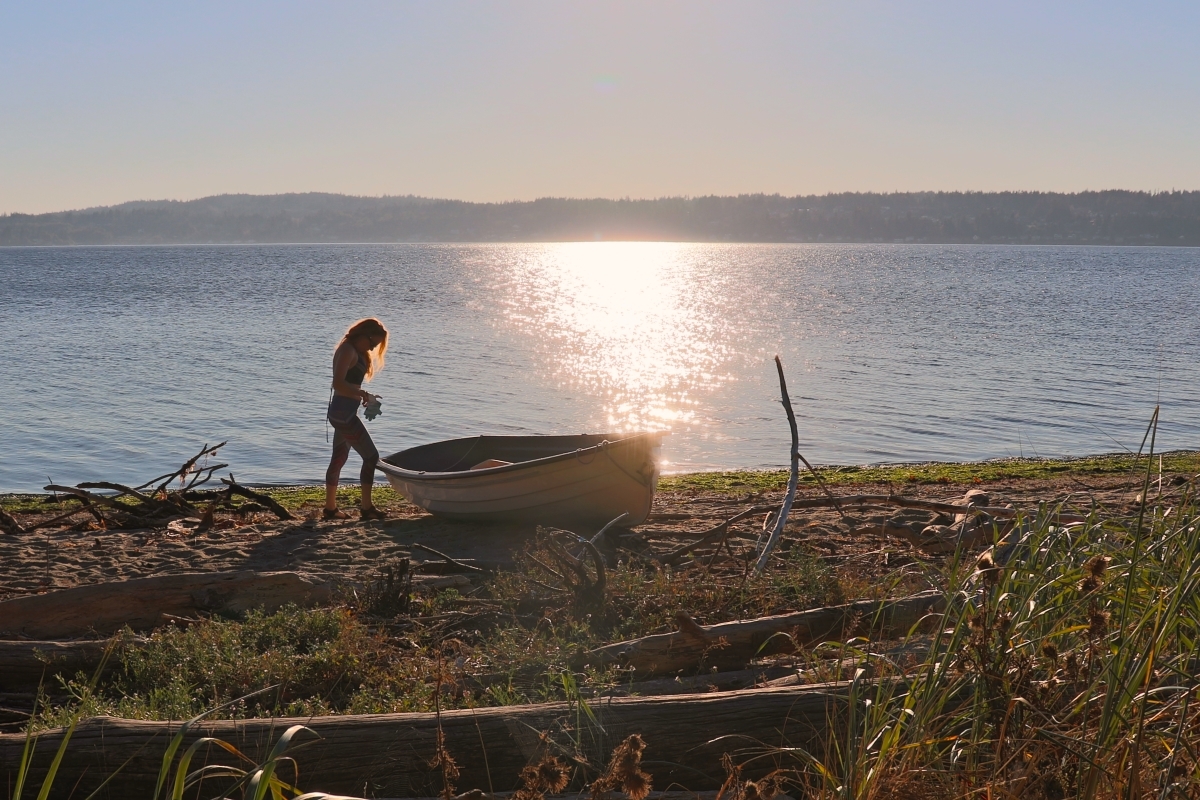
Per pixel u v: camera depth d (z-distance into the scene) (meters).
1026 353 38.88
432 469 11.47
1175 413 24.98
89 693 4.55
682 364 36.53
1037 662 3.42
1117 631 3.49
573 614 6.05
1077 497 10.85
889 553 7.90
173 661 5.14
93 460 19.34
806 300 77.12
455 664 5.09
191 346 40.22
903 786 3.05
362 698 4.49
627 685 4.70
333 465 10.82
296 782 3.32
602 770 3.37
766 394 28.89
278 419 23.80
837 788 3.09
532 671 4.84
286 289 85.00
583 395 28.75
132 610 6.21
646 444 9.37
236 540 9.51
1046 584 3.69
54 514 12.35
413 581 7.21
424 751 3.38
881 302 73.00
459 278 112.62
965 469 15.93
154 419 23.64
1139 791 2.82
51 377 30.72
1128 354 38.28
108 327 48.47
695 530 10.01
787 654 5.13
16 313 56.94
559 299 78.69
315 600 6.59
